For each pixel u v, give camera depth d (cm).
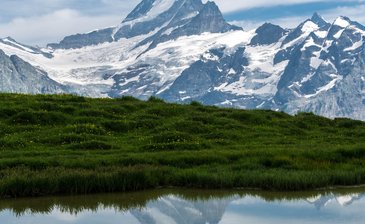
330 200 3891
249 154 5156
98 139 5791
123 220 3278
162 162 4831
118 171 4244
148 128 6512
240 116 7300
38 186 3994
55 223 3200
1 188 3916
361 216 3306
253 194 4141
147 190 4247
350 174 4516
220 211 3497
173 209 3600
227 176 4378
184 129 6381
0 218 3353
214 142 5950
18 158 4594
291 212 3447
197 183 4334
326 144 6031
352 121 7644
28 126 6081
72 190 4062
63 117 6475
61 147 5366
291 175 4391
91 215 3431
